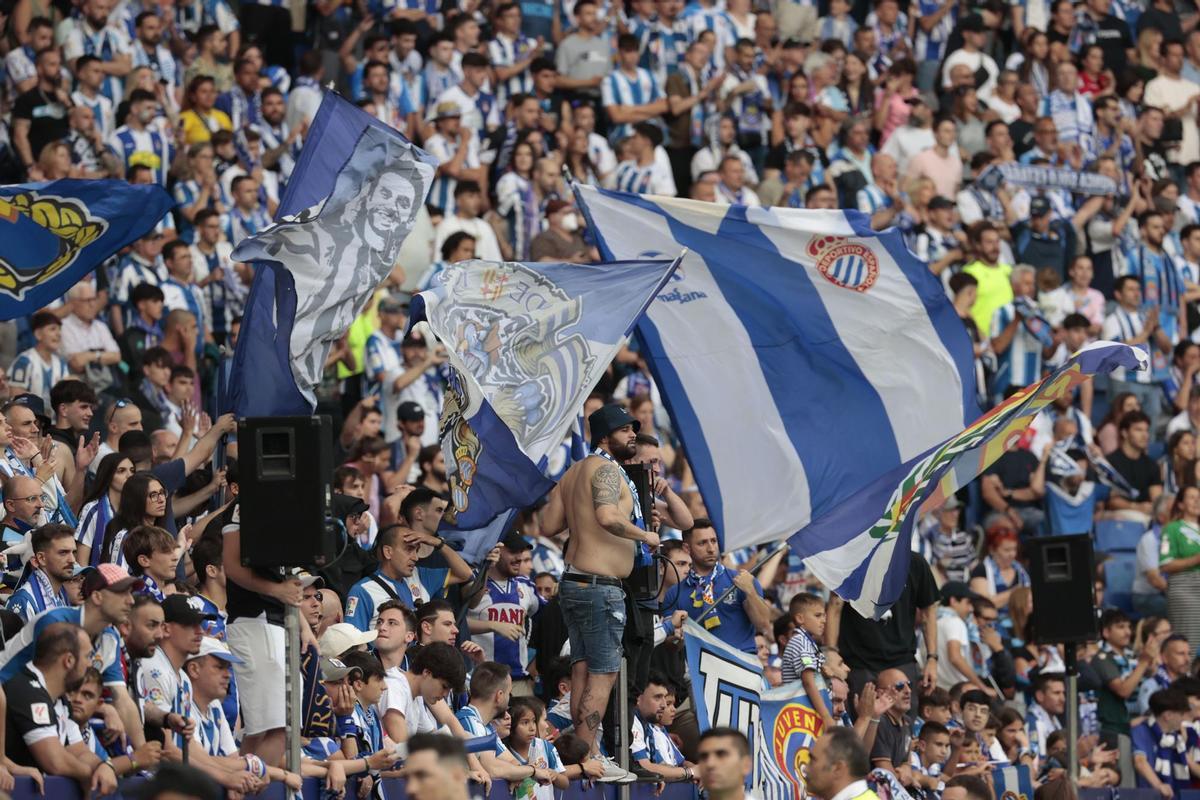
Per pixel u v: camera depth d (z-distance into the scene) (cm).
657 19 5556
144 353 3756
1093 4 6369
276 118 4728
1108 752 3888
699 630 3017
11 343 3862
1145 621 4328
